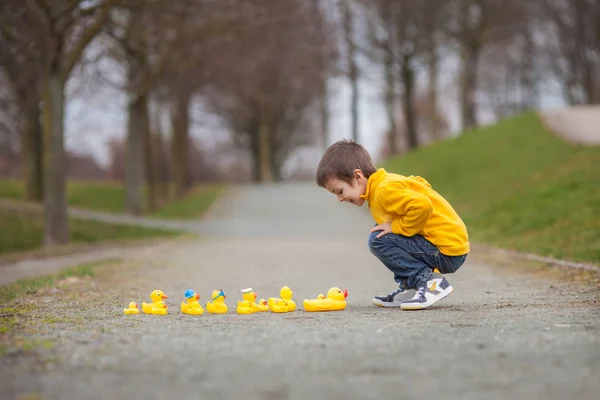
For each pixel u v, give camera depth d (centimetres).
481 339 553
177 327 669
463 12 5350
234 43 3869
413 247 813
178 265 1709
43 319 740
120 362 487
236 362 486
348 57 5997
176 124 5538
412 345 535
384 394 395
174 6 3059
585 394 384
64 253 2216
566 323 633
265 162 6994
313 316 758
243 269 1608
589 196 2067
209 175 9000
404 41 5550
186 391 408
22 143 4884
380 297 869
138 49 3559
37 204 4453
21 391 409
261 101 6200
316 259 1873
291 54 5578
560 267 1327
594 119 4219
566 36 5709
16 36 2597
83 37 2647
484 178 3516
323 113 7806
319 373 448
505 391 395
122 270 1549
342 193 832
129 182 4094
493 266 1495
